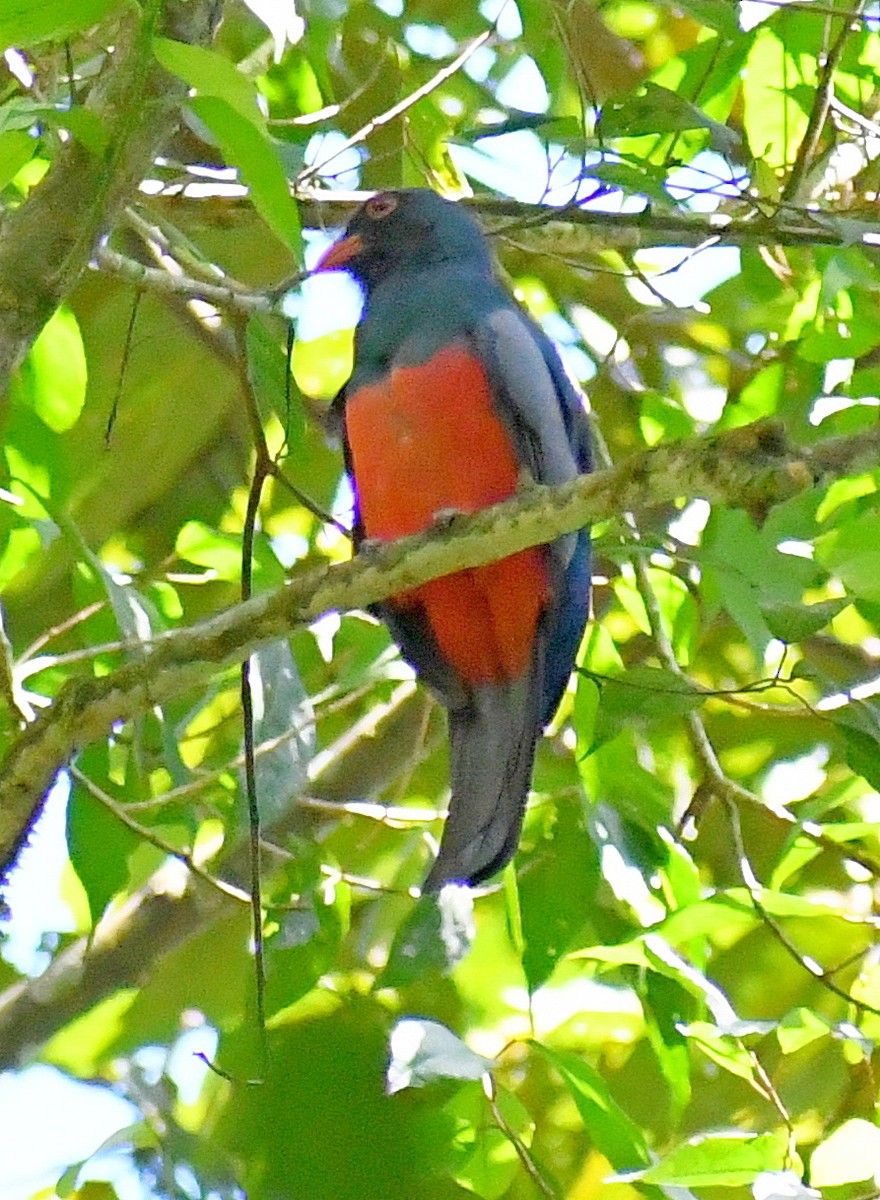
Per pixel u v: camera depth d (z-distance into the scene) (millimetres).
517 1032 10586
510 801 8016
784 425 5750
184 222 9414
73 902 10359
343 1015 3873
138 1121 6715
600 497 6230
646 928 7785
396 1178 3695
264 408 10578
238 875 10375
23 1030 10172
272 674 8305
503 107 10422
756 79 9805
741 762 11273
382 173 11352
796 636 7238
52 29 4973
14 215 6738
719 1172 7211
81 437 11508
